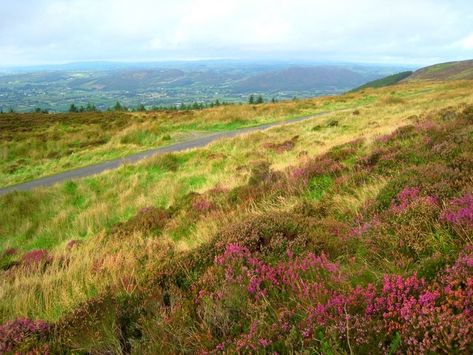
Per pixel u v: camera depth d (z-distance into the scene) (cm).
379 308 284
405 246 403
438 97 3759
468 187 494
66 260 865
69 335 391
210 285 413
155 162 1966
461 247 362
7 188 2133
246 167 1542
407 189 566
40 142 3141
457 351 220
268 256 457
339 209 662
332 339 266
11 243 1311
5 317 548
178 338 312
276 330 295
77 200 1634
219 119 3706
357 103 4631
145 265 630
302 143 1969
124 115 4491
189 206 1084
